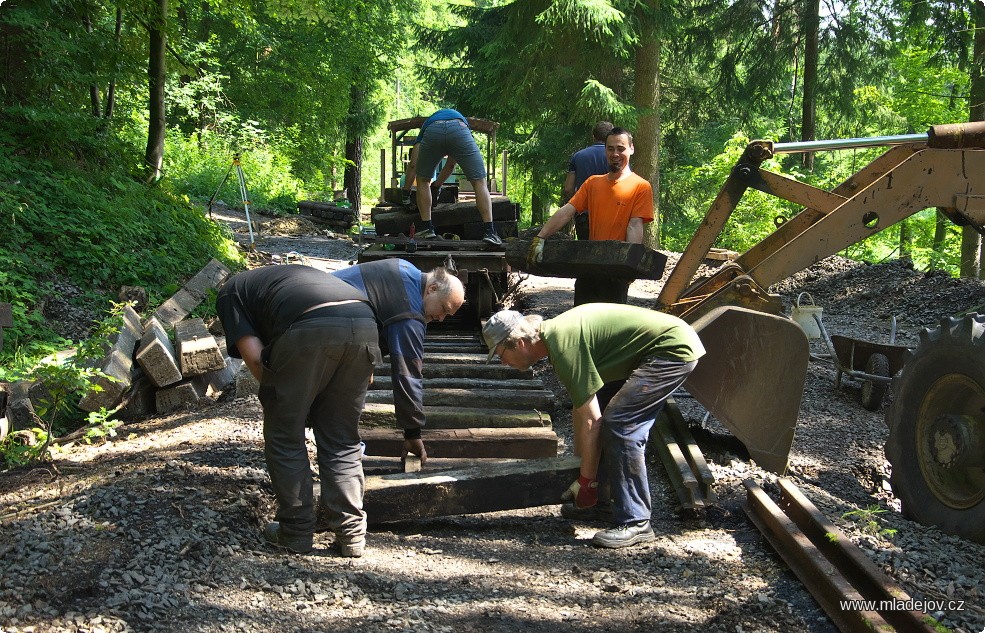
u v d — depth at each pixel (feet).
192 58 69.77
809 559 12.01
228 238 44.06
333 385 12.77
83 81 37.96
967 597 11.31
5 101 35.81
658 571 13.03
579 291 19.90
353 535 13.05
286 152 87.25
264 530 13.60
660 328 13.89
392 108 151.02
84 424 20.31
